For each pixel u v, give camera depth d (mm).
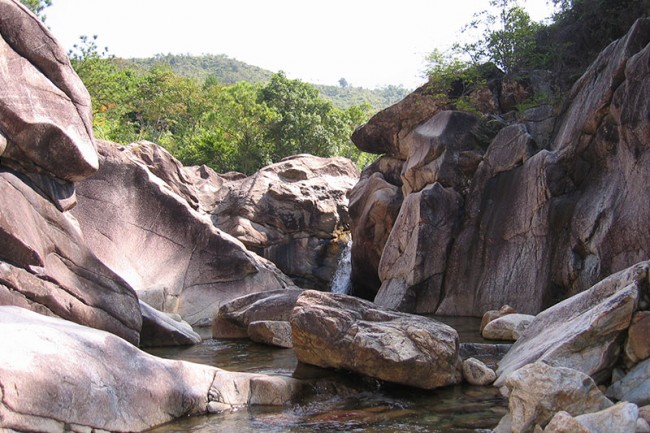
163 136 51094
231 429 6164
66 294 9234
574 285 12766
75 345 5930
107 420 5605
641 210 11500
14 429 4789
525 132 15641
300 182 27719
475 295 15281
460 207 16688
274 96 50375
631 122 12047
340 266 26000
